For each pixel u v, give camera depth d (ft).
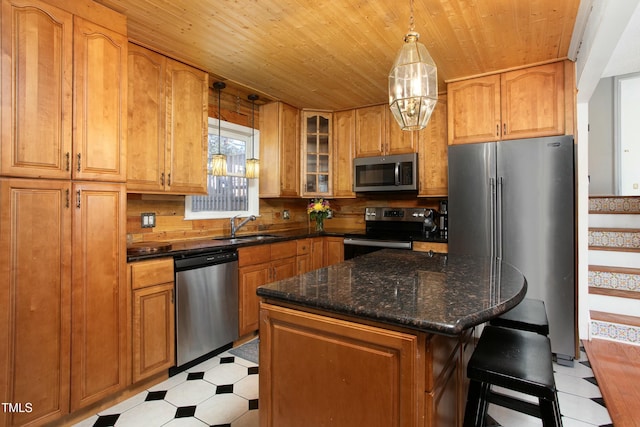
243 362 8.39
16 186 5.24
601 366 8.02
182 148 8.51
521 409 4.72
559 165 8.41
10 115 5.18
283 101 12.14
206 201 10.74
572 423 5.99
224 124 11.15
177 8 6.46
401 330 3.22
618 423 5.97
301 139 13.05
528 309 5.91
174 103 8.36
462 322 2.94
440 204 11.91
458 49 8.06
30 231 5.39
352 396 3.49
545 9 6.42
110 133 6.45
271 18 6.81
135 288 6.80
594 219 12.26
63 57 5.79
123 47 6.68
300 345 3.85
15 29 5.24
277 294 3.95
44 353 5.54
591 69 7.39
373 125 12.58
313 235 12.15
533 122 8.89
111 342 6.41
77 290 5.95
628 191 15.93
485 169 9.29
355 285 4.25
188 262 7.83
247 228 12.11
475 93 9.65
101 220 6.30
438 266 5.52
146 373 7.00
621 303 9.71
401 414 3.17
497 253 9.05
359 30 7.26
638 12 10.49
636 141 15.76
